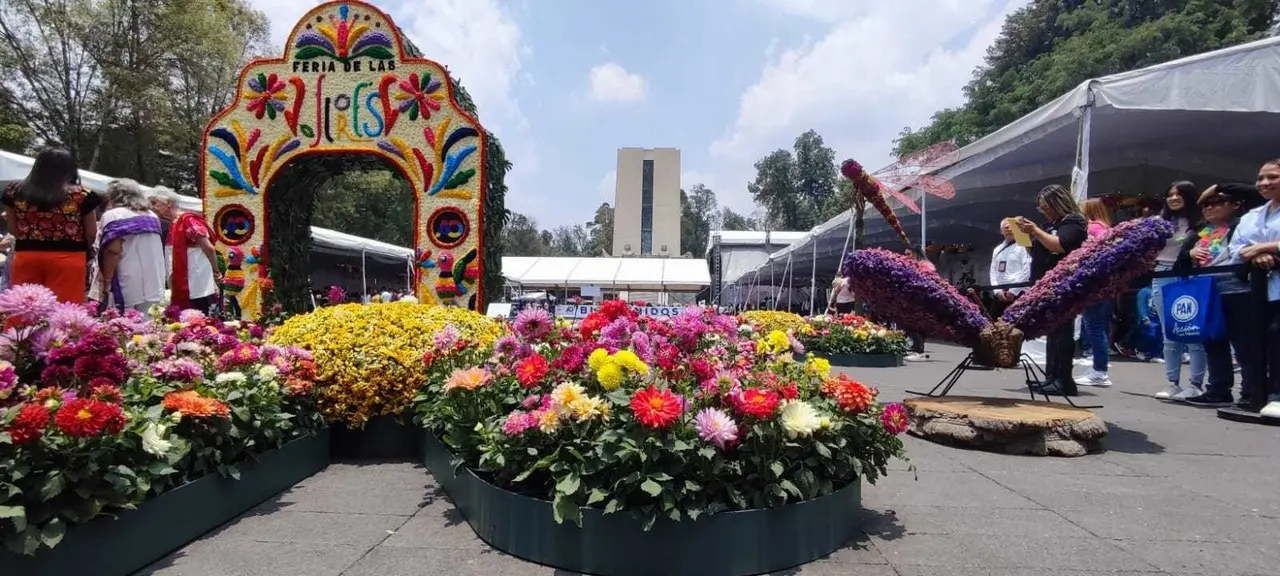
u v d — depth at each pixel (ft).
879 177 27.40
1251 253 16.19
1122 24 80.12
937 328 14.92
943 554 8.09
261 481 10.18
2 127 67.00
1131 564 7.77
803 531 7.84
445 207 25.57
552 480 7.96
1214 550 8.18
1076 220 15.85
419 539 8.68
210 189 25.81
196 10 75.51
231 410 9.72
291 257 27.63
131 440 7.68
